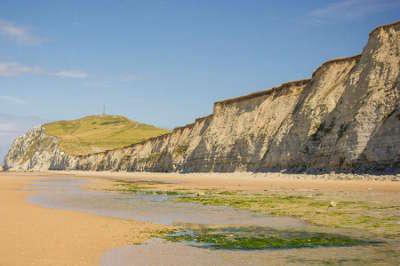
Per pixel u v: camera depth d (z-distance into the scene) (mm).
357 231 18844
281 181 52438
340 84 60281
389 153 44156
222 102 92250
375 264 13266
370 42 55781
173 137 114500
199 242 16859
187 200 35000
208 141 88625
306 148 58219
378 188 36250
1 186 52312
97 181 72750
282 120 70375
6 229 18828
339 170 49625
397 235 17766
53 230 18828
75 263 13219
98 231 18984
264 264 13359
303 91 69438
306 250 15359
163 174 98062
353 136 48969
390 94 47719
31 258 13680
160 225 21172
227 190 43750
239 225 21203
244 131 79000
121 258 13992
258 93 82625
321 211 25234
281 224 21297
